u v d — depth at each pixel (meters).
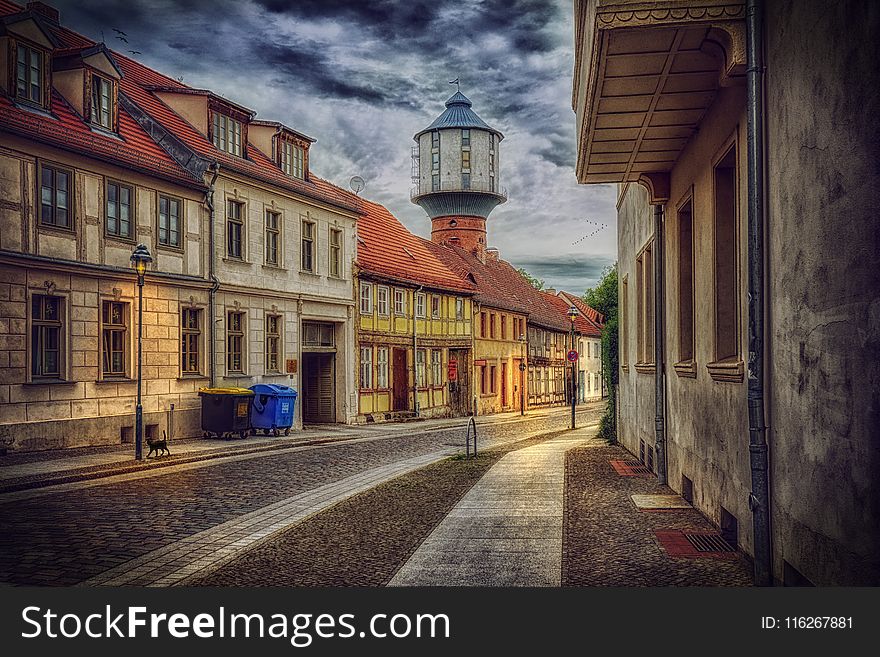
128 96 23.81
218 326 24.27
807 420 5.66
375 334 34.59
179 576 7.25
